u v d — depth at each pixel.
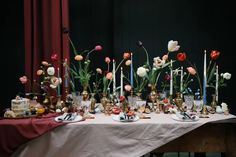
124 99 1.95
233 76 2.97
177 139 1.73
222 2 2.94
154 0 2.94
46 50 2.53
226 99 2.99
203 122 1.68
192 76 2.92
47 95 2.13
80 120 1.71
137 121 1.72
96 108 2.08
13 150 1.65
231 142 1.72
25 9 2.49
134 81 2.50
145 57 2.94
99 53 2.92
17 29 2.81
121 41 2.94
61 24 2.56
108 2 2.92
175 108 2.04
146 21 2.94
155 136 1.66
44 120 1.71
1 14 2.80
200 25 2.96
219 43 2.97
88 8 2.91
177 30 2.96
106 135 1.66
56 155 1.66
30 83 2.51
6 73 2.83
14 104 1.82
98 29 2.92
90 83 2.85
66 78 2.22
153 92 2.10
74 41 2.90
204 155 2.22
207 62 2.96
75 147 1.66
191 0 2.95
